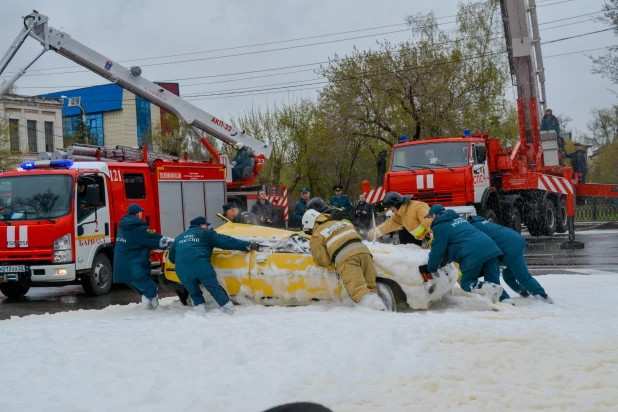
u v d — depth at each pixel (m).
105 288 13.00
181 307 9.28
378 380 4.57
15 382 4.81
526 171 19.19
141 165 14.80
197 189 16.94
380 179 18.83
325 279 8.11
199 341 5.94
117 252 9.20
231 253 8.50
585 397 4.16
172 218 15.83
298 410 2.12
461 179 16.72
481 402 4.12
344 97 30.97
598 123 56.34
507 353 5.22
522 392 4.29
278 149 37.66
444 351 5.31
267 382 4.55
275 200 27.81
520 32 19.94
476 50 31.72
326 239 7.84
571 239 17.27
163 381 4.64
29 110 45.28
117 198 13.62
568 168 17.31
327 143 32.41
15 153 37.50
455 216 7.93
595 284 9.96
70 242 12.10
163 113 48.69
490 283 7.72
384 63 30.61
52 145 46.72
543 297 8.13
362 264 7.78
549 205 21.25
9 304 11.92
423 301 7.85
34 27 20.17
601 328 6.16
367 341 5.63
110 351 5.69
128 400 4.24
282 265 8.26
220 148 39.09
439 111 30.17
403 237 17.33
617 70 25.06
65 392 4.52
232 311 8.05
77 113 63.06
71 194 12.30
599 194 22.58
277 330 6.25
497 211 18.83
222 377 4.74
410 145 17.78
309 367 4.88
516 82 20.66
